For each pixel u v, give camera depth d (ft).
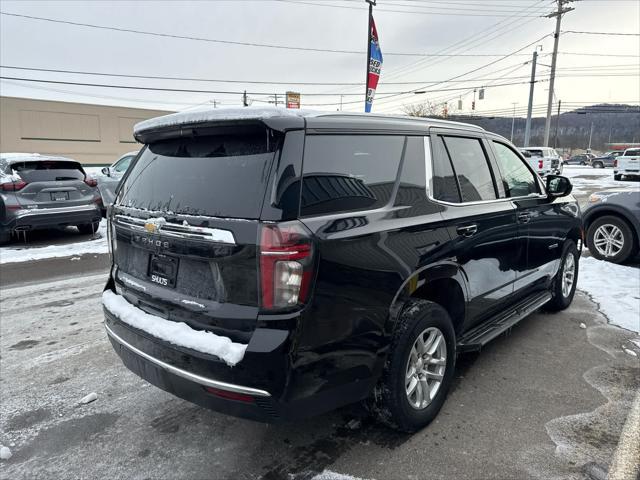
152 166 9.71
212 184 8.20
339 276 7.82
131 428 10.14
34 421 10.43
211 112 8.19
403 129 10.07
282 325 7.27
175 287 8.52
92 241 32.71
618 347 13.99
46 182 30.96
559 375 12.26
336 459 9.01
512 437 9.61
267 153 7.77
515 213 13.14
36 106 152.76
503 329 12.46
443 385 10.30
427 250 9.65
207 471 8.73
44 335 15.44
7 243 32.01
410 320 9.13
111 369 12.95
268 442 9.57
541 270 15.08
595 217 24.88
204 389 7.75
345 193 8.36
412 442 9.49
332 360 7.83
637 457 8.29
